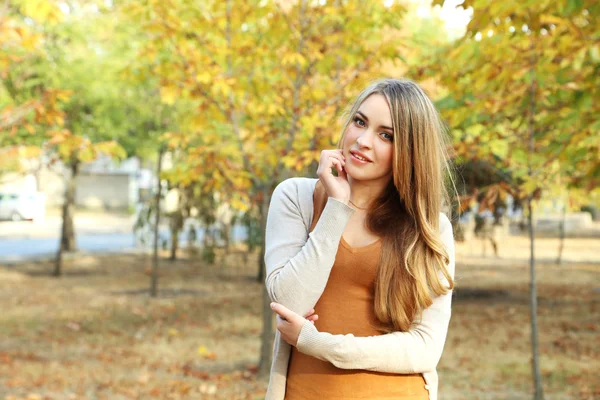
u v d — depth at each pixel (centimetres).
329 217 175
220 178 740
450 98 632
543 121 575
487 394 704
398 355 175
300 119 695
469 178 1065
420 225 182
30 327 1055
